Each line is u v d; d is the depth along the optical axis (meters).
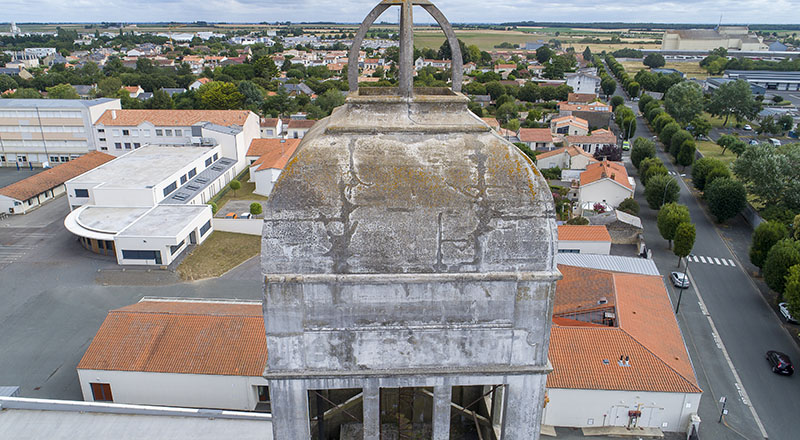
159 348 32.94
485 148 9.19
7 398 26.56
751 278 52.38
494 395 11.38
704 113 140.38
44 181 73.31
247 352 32.66
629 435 31.39
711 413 33.81
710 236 62.84
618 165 78.56
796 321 42.28
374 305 9.16
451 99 9.53
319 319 9.18
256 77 164.25
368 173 8.91
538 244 9.21
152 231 53.59
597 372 31.50
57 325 42.59
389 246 9.02
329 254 8.98
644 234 63.00
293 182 8.80
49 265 52.88
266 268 8.97
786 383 36.91
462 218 9.02
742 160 68.12
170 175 67.19
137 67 187.00
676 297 48.53
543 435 31.41
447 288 9.16
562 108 126.25
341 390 12.44
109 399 32.81
